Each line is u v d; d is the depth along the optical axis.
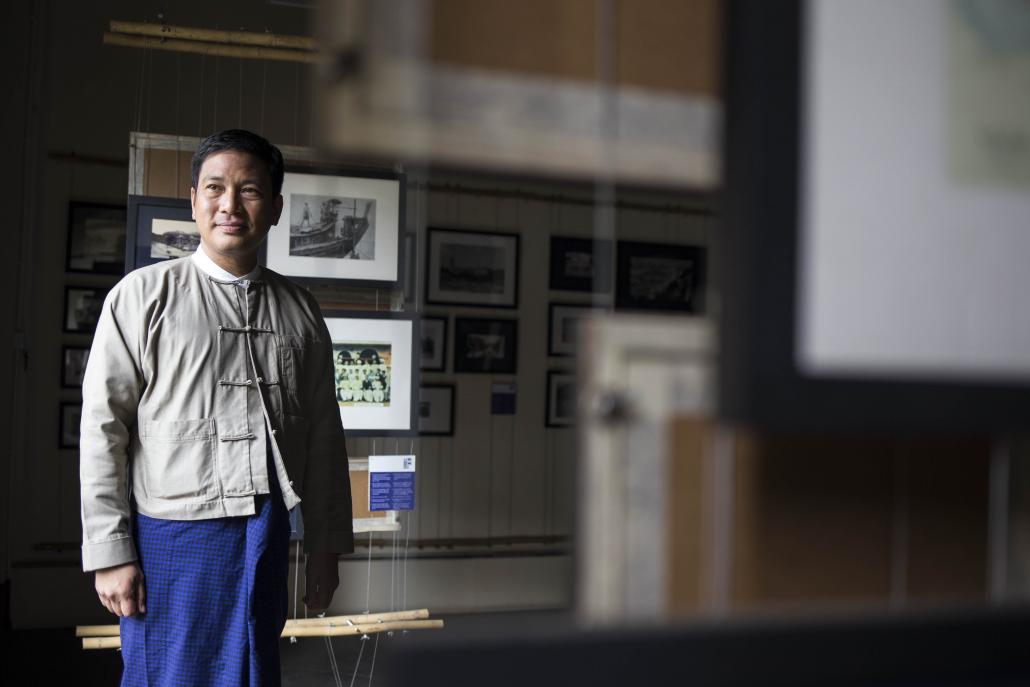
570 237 6.36
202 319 2.40
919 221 0.78
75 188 5.51
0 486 5.35
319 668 4.80
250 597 2.31
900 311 0.77
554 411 6.30
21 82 5.43
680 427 0.80
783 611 0.81
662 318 0.79
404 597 5.84
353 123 0.74
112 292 2.39
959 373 0.78
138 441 2.36
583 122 0.80
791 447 0.84
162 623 2.30
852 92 0.75
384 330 3.88
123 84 5.55
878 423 0.76
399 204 3.95
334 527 2.61
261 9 5.65
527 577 6.16
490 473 6.17
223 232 2.44
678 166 0.83
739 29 0.74
